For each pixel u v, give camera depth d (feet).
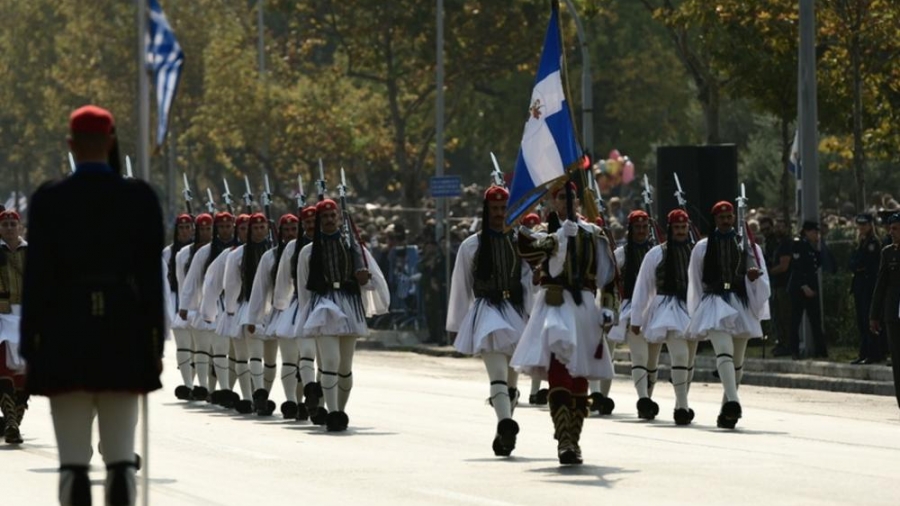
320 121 439.22
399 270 301.63
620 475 109.91
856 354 217.77
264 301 158.81
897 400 163.12
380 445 131.54
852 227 258.98
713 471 112.06
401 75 388.16
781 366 207.92
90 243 73.15
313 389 149.79
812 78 220.64
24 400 135.74
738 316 145.28
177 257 182.80
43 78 602.85
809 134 220.23
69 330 72.59
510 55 387.96
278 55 511.81
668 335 150.61
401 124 384.27
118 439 73.72
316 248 145.48
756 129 509.35
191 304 175.73
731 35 264.72
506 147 516.32
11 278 133.90
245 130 441.27
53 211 73.15
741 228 147.33
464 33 382.83
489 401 122.52
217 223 175.01
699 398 182.70
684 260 152.35
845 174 387.14
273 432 144.46
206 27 491.31
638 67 506.07
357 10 375.25
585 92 303.89
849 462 117.50
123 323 73.15
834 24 246.27
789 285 214.28
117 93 510.99
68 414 73.61
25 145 630.33
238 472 113.91
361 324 145.89
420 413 161.17
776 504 96.32
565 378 113.50
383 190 522.88
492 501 98.02
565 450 114.52
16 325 133.90
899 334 161.38
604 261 113.60
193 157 497.05
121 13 519.19
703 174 234.17
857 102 246.68
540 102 120.26
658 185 236.22
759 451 125.29
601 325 112.98
